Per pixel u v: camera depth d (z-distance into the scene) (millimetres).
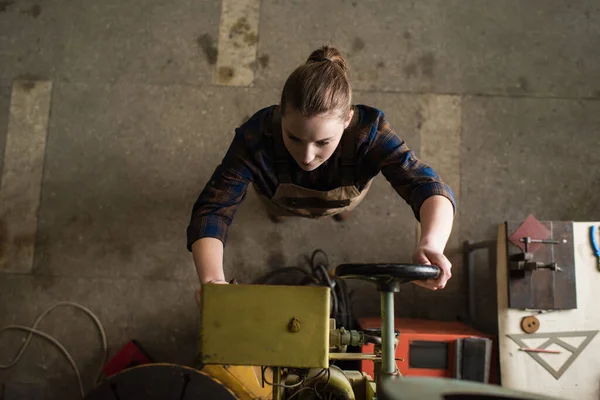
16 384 1938
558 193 2035
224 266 1998
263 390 916
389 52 2139
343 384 897
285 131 1065
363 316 1964
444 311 1969
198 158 2088
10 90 2150
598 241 1592
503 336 1578
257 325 749
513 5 2168
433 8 2170
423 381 520
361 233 2016
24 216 2061
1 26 2191
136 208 2057
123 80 2148
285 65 2139
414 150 2070
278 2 2178
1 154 2107
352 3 2172
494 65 2125
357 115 1209
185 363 1935
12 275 2016
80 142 2107
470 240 2008
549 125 2080
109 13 2197
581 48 2133
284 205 1483
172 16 2186
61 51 2174
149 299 1990
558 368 1554
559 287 1573
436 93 2105
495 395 511
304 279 1903
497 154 2064
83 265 2020
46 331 1974
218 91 2129
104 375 1877
